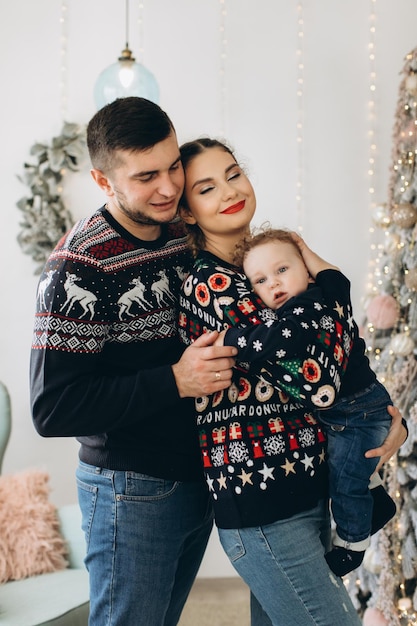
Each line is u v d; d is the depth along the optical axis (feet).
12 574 7.91
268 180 11.35
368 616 8.81
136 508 5.58
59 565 8.18
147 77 9.79
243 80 11.27
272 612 5.38
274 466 5.21
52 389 5.29
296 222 11.38
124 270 5.49
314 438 5.39
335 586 5.31
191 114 11.27
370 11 11.23
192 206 5.74
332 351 5.14
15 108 11.11
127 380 5.35
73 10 11.14
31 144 11.13
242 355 5.16
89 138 5.49
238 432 5.27
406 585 8.89
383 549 8.73
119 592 5.61
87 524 5.75
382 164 11.37
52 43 11.13
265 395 5.31
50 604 7.18
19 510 8.25
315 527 5.39
